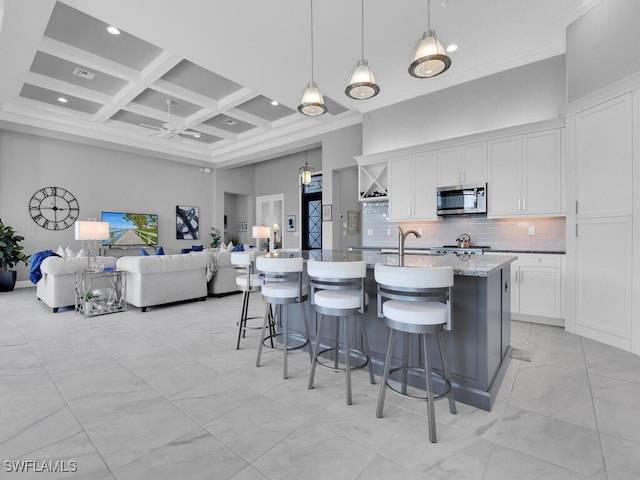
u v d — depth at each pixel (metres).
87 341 3.20
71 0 2.92
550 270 3.62
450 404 1.88
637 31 2.66
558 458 1.49
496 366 2.20
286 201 9.70
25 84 5.20
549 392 2.11
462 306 2.03
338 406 1.97
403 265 2.03
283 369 2.45
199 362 2.67
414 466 1.45
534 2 2.99
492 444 1.60
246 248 6.44
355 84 2.54
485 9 3.07
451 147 4.34
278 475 1.40
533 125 3.71
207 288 5.57
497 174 3.98
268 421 1.81
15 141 6.34
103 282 4.79
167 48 3.69
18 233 6.38
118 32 3.96
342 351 2.66
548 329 3.47
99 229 4.38
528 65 3.86
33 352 2.89
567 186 3.31
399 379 2.27
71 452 1.55
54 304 4.33
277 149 7.52
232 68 4.14
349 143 6.07
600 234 3.00
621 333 2.84
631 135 2.72
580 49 3.16
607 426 1.73
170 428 1.75
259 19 3.20
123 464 1.47
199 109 6.21
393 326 1.78
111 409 1.94
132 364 2.62
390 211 4.91
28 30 3.50
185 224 8.83
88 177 7.23
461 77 4.29
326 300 2.08
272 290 2.44
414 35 3.47
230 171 9.80
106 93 5.62
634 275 2.72
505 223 4.23
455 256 2.76
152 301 4.50
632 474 1.38
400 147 4.94
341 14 3.13
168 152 8.22
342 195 6.65
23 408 1.95
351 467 1.45
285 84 4.58
